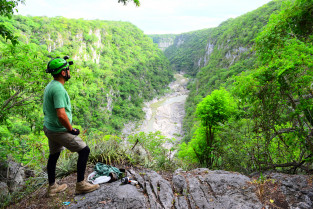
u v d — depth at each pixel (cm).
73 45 10056
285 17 532
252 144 429
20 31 7844
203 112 890
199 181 280
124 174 303
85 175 306
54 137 222
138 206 211
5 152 385
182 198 238
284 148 444
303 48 383
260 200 227
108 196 228
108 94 8812
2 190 327
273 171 383
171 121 8281
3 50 566
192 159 1003
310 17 500
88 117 5209
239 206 215
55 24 9838
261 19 10294
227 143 535
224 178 279
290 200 223
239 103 514
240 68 8025
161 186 259
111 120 7862
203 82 11369
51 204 225
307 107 375
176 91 14662
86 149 239
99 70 9881
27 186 305
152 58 17075
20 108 590
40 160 394
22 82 546
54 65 220
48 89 216
